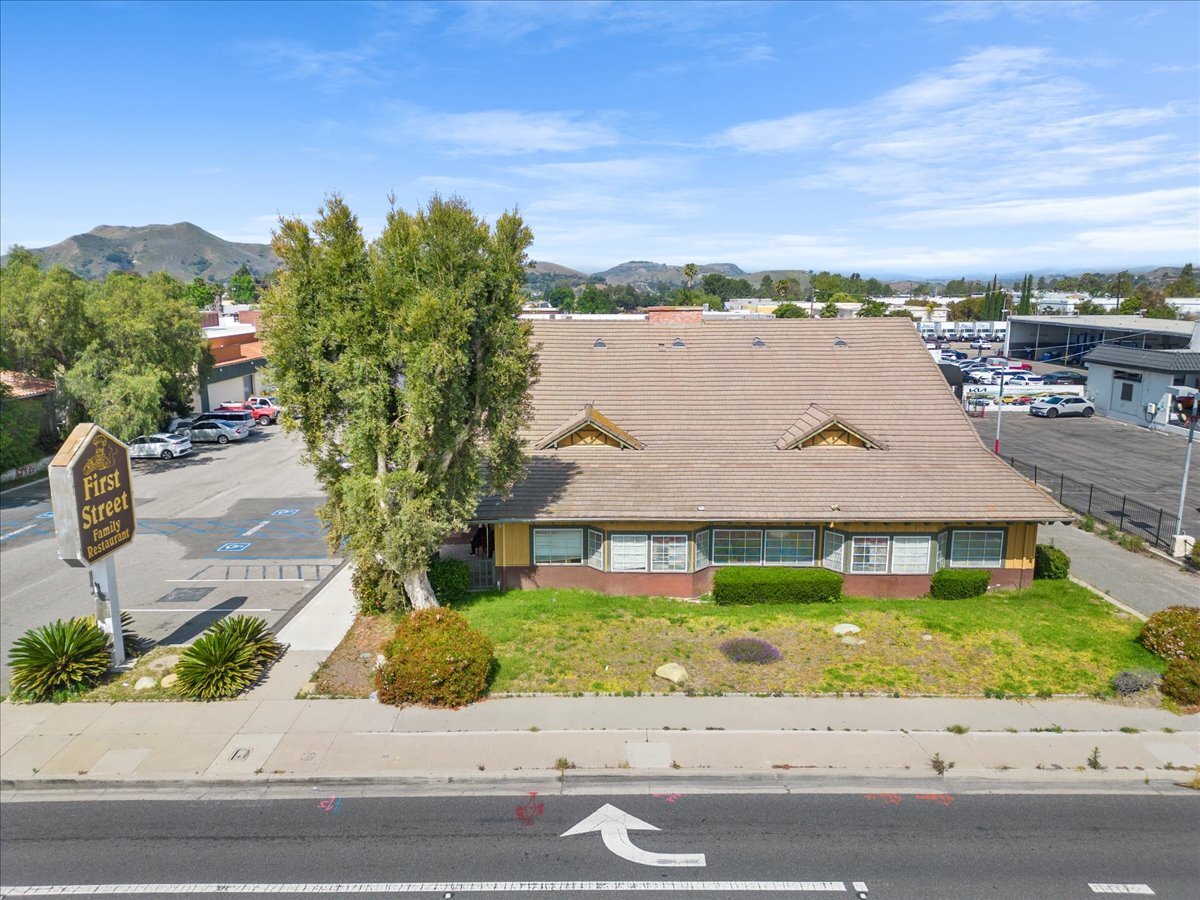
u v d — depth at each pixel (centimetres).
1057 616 2228
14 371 4450
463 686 1709
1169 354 5362
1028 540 2436
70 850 1286
